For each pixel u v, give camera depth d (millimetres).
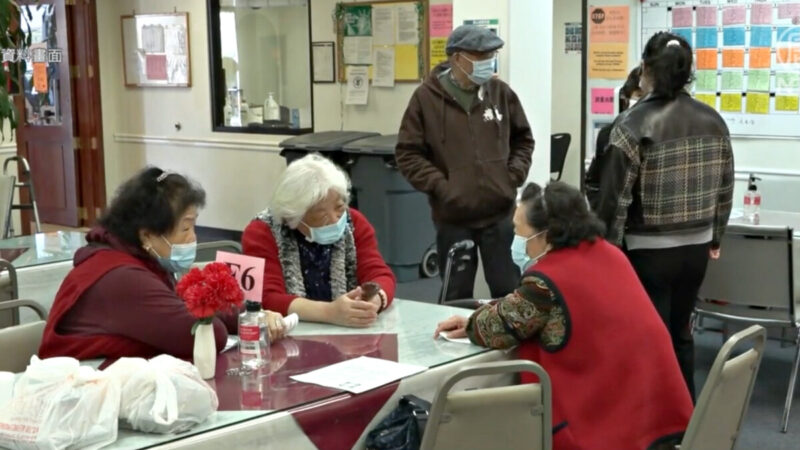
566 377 2373
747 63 5621
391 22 6703
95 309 2293
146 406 1848
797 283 4082
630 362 2365
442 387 1982
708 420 2283
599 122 6289
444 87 3994
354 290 2799
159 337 2250
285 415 1976
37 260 3744
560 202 2488
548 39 4668
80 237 4348
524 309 2410
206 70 7984
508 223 4043
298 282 2859
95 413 1803
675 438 2389
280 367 2312
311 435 2027
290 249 2861
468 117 3979
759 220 4461
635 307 2438
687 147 3199
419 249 6301
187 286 2180
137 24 8430
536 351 2467
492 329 2449
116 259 2318
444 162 3996
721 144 3271
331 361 2367
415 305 2980
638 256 3305
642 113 3229
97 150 8719
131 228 2328
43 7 8391
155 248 2350
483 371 2039
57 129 8578
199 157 8203
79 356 2275
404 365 2322
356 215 3062
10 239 4312
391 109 6824
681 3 5816
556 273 2398
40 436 1736
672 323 3426
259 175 7762
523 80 4559
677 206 3225
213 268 2219
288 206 2766
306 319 2746
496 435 2088
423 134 4043
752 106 5648
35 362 1888
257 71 7711
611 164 3232
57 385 1794
